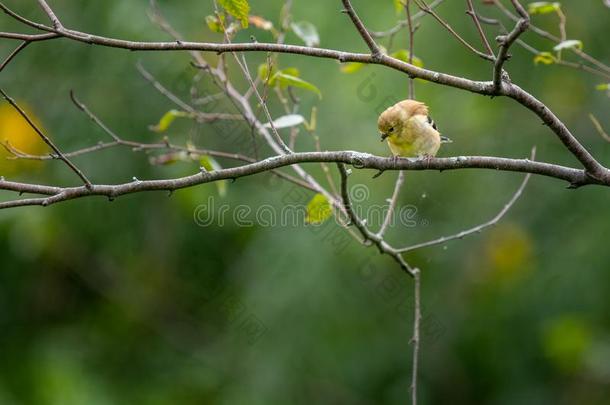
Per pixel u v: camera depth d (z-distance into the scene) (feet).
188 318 49.14
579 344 41.96
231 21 30.48
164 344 48.93
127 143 27.89
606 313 42.98
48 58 40.98
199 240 45.91
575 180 20.61
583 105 43.86
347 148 41.11
